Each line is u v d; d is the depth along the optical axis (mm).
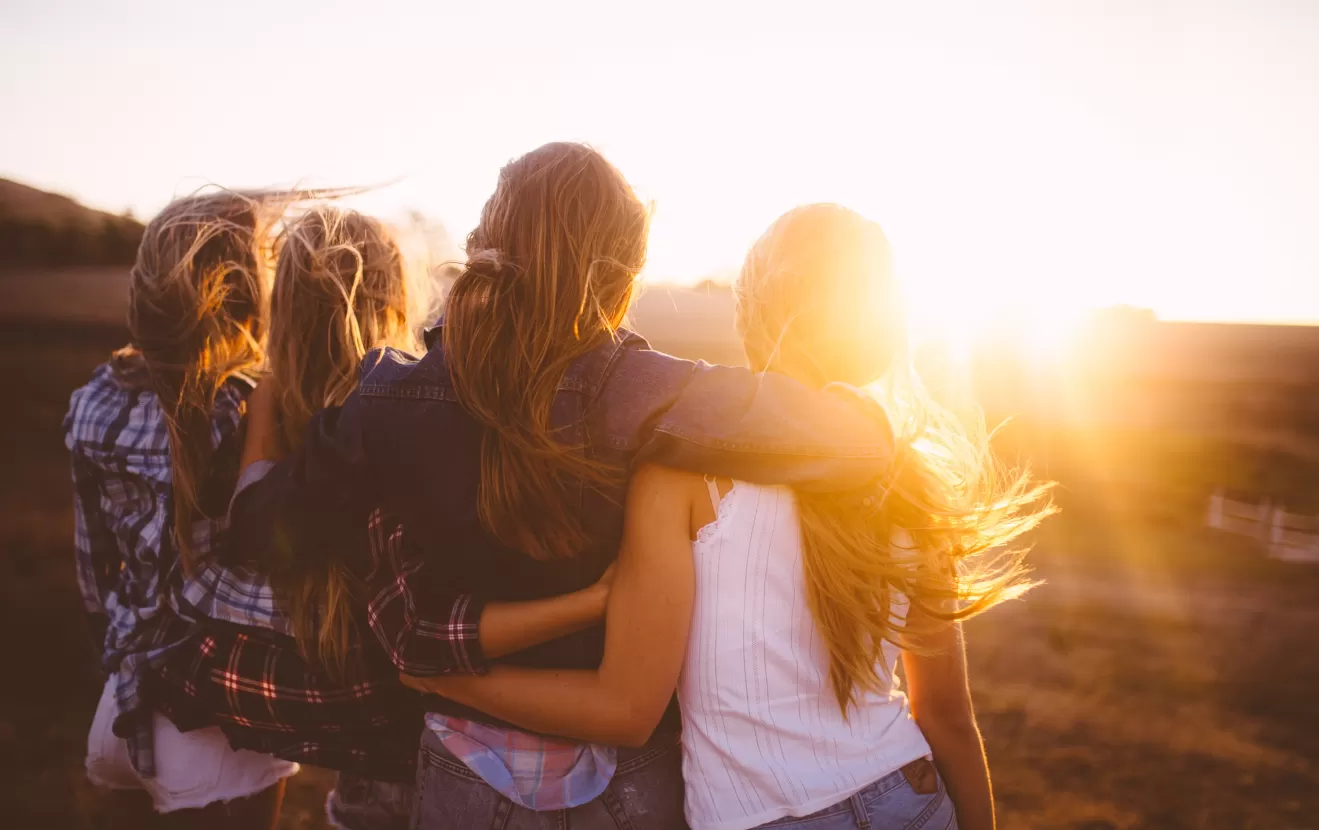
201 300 1704
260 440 1753
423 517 1379
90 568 1844
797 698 1343
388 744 1693
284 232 1787
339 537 1521
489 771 1406
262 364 1819
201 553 1707
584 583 1398
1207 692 6188
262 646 1679
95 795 3201
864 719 1381
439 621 1354
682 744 1424
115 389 1830
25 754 3547
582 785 1406
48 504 8930
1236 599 10789
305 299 1726
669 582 1312
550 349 1354
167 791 1791
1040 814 3883
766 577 1335
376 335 1812
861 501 1352
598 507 1365
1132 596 10508
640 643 1312
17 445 12383
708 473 1319
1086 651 7234
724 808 1335
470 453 1363
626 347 1420
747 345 1532
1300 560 14648
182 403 1698
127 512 1804
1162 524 18344
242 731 1707
